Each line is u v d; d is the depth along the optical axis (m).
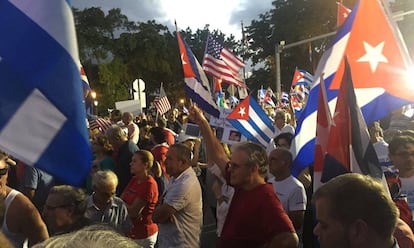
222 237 3.64
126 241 1.30
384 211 2.04
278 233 3.38
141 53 64.69
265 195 3.51
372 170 3.37
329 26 56.31
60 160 2.37
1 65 2.36
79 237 1.27
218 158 4.50
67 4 2.45
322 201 2.12
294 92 19.02
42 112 2.38
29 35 2.39
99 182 4.57
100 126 11.81
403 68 4.43
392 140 4.25
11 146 2.30
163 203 4.77
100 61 59.00
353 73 4.50
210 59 11.82
